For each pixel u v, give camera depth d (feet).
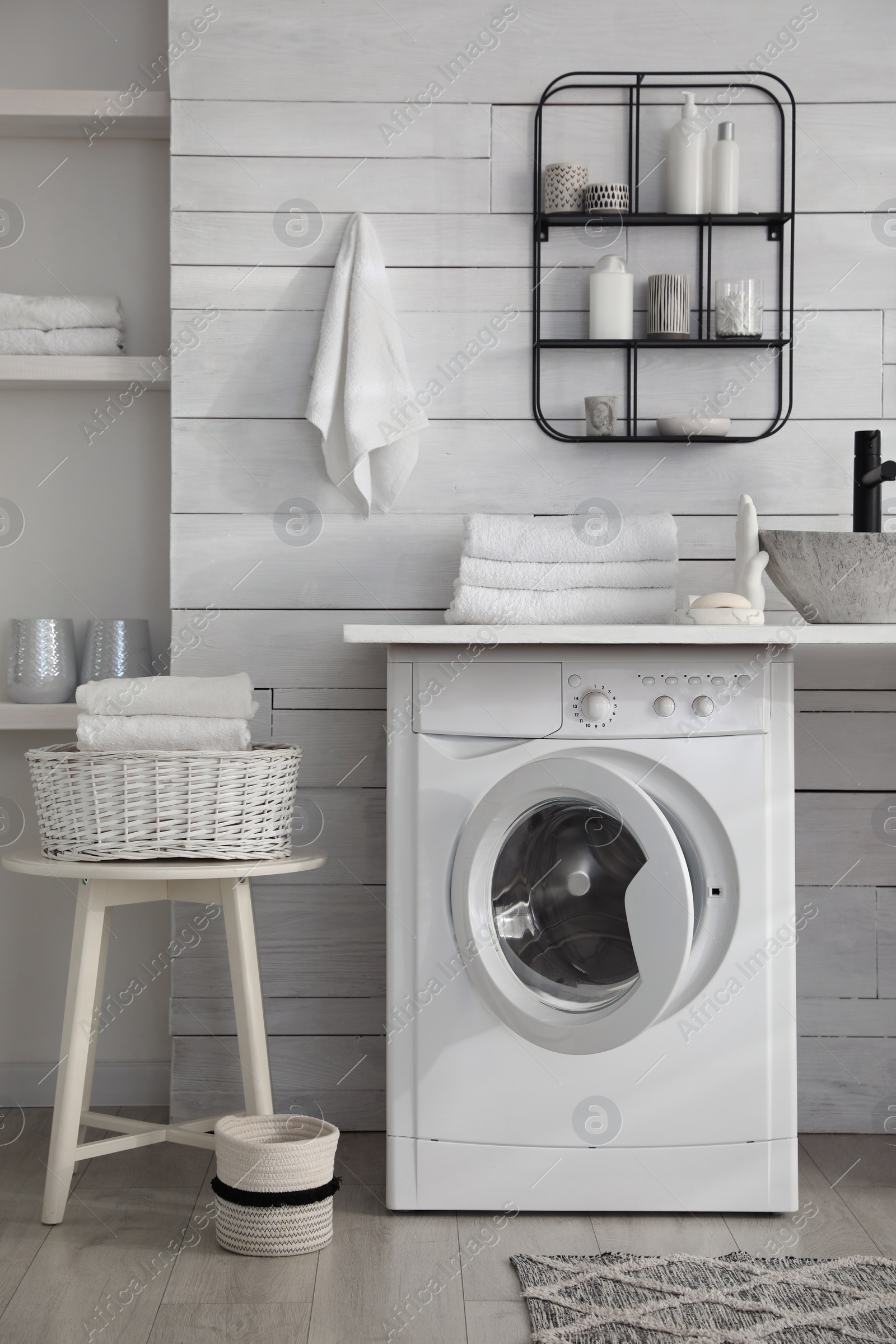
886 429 7.01
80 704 5.77
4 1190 5.88
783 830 5.61
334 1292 4.83
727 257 7.01
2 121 7.07
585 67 6.93
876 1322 4.56
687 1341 4.42
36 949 7.36
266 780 5.71
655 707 5.57
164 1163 6.32
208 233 6.89
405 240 6.91
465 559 6.10
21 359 6.92
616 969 5.52
